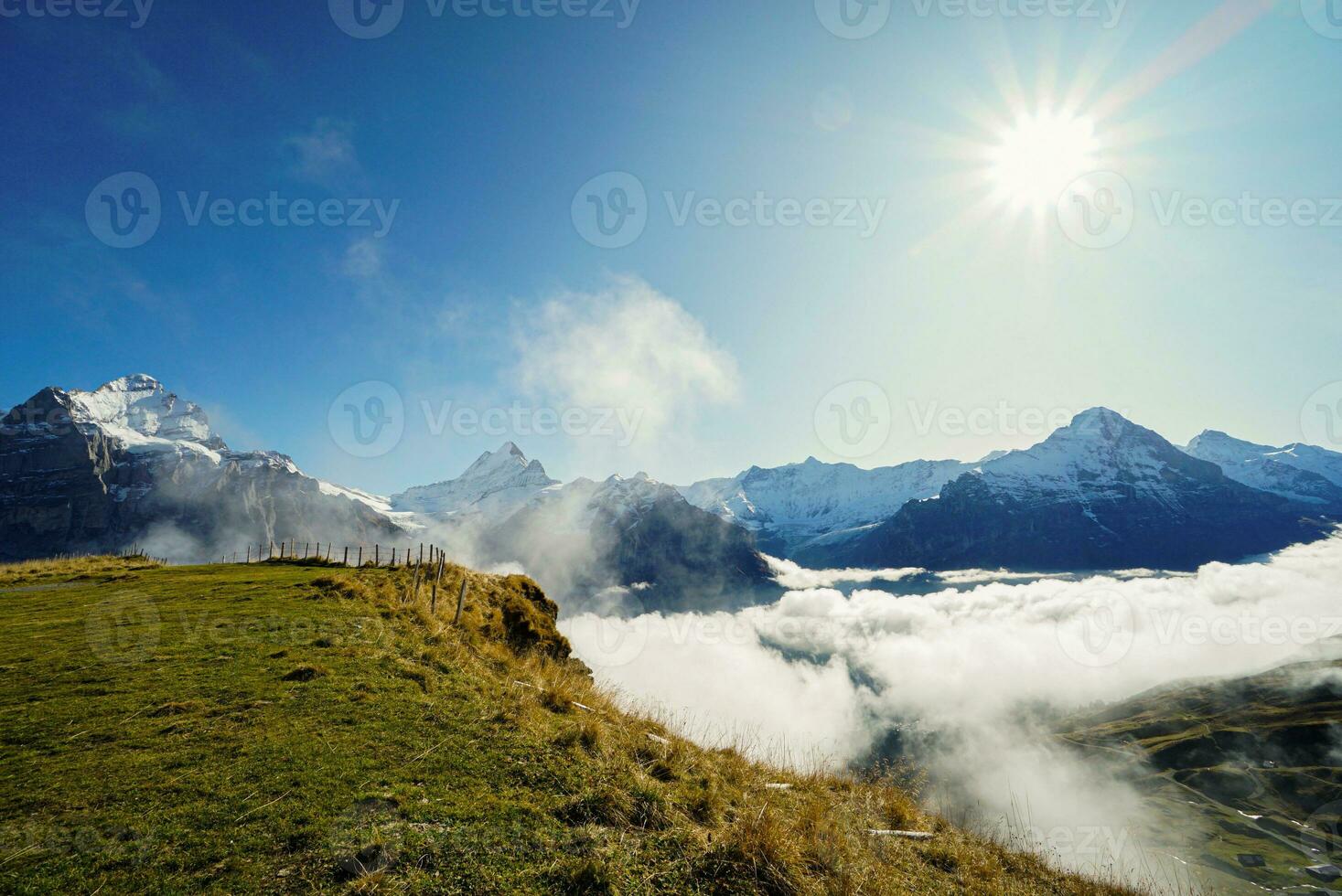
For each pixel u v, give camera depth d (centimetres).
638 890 610
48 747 824
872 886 763
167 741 849
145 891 525
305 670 1176
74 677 1153
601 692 1586
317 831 630
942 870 966
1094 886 1106
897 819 1160
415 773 789
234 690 1076
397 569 3131
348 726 927
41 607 2027
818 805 979
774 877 679
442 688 1166
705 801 871
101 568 3750
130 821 633
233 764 775
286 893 534
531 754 891
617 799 786
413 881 567
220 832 620
